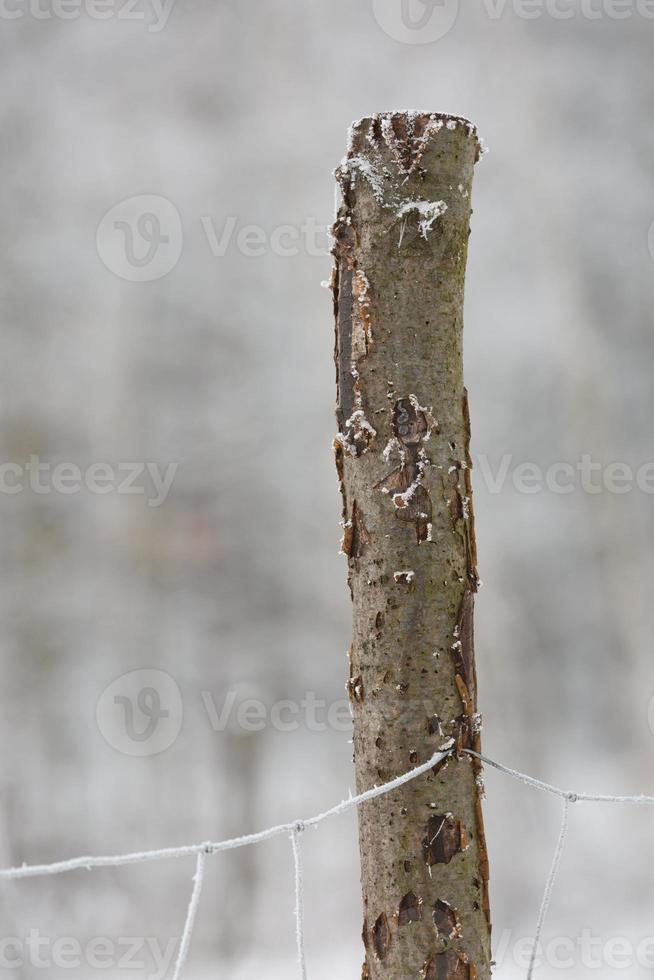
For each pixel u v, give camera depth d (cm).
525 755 957
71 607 939
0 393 998
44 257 1031
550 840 784
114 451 1007
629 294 1021
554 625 982
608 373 1007
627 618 952
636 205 1037
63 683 905
